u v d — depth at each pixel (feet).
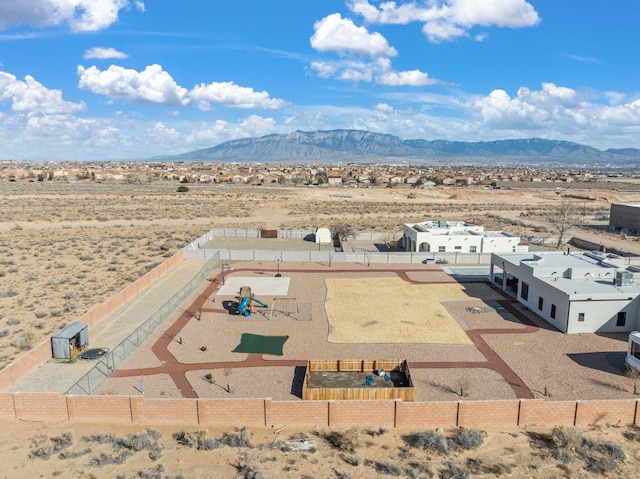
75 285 176.86
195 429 85.30
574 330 135.44
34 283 178.81
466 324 143.95
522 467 74.90
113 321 141.69
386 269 209.97
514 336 134.10
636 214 322.96
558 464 75.66
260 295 172.04
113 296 151.84
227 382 106.83
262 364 116.37
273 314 152.76
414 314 152.97
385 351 124.47
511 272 171.22
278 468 73.77
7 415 88.99
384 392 96.37
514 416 86.63
